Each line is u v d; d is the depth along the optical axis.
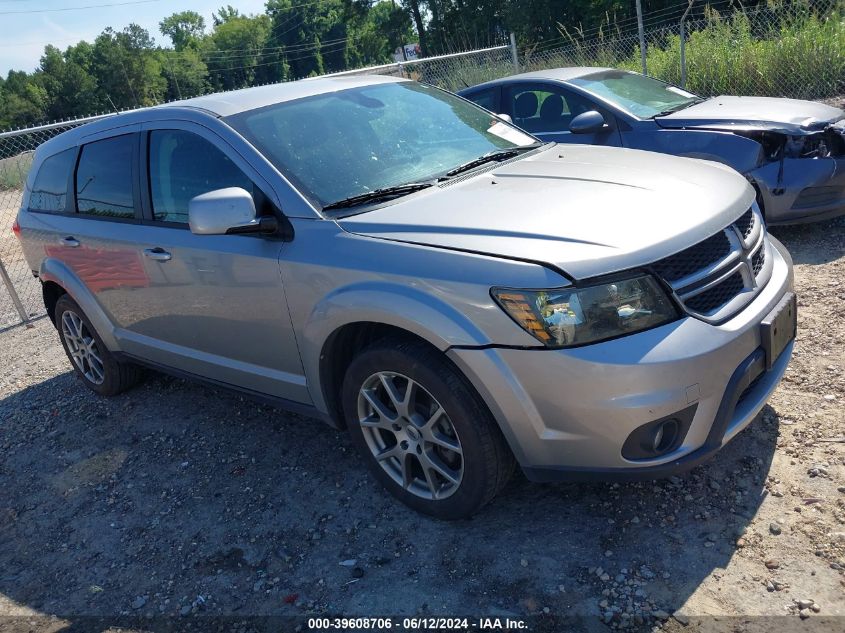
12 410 5.09
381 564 2.89
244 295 3.34
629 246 2.53
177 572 3.08
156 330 4.05
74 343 4.96
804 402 3.45
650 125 5.98
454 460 2.92
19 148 12.63
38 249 4.69
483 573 2.74
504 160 3.60
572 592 2.58
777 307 2.82
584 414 2.49
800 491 2.87
